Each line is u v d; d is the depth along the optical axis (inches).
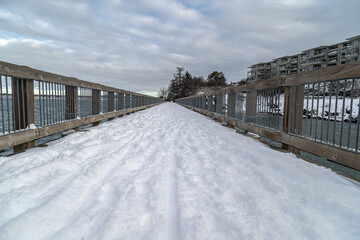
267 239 51.2
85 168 98.9
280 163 99.0
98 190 77.5
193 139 171.6
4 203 63.7
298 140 118.8
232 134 200.1
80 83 199.8
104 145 142.6
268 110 163.3
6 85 107.2
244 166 101.9
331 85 97.0
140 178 89.7
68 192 71.7
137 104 535.2
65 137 167.8
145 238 52.5
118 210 63.2
